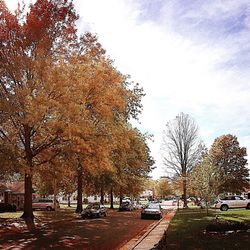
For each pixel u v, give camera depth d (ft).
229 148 216.95
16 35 79.82
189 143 196.24
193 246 48.11
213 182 108.68
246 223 67.41
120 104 85.15
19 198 176.04
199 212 128.16
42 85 77.00
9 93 76.13
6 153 71.77
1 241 61.87
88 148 81.10
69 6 82.58
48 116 79.92
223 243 48.98
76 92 76.64
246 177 216.54
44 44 79.15
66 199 344.90
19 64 77.46
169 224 85.97
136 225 93.15
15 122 82.23
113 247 56.24
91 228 84.07
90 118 84.53
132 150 147.23
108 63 87.15
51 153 89.30
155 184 364.38
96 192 170.40
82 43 86.84
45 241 62.13
